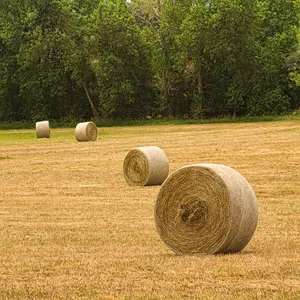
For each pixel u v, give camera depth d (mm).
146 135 130750
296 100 193375
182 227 33125
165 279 27188
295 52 188625
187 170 32969
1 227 42781
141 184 63969
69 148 105062
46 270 29531
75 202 54250
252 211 32594
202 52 194125
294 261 30234
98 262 30828
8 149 106062
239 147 94938
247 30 189000
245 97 193125
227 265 29297
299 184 61844
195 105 195000
